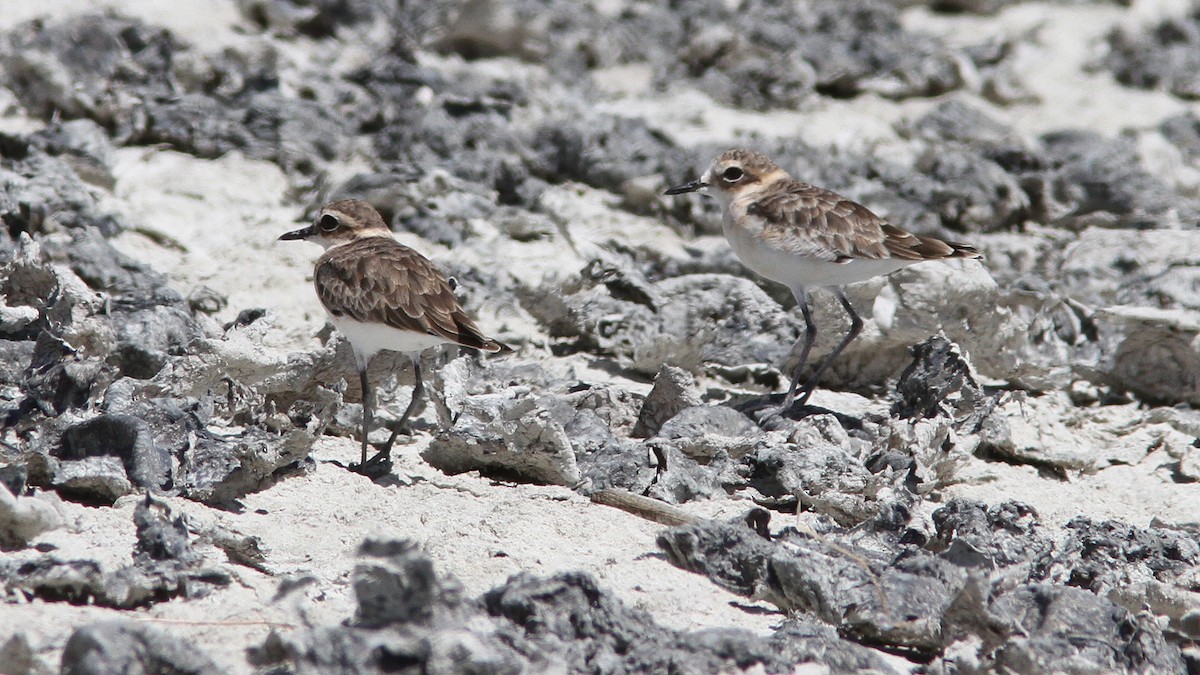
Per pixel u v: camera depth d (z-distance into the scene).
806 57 20.33
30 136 14.74
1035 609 7.59
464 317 10.05
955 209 16.67
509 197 16.00
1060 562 8.48
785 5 22.50
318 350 10.98
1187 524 9.71
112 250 12.95
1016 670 7.02
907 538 8.84
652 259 14.89
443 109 17.05
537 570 8.00
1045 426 11.66
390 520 8.65
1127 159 18.31
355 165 15.98
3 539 7.59
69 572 7.08
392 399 11.13
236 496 8.89
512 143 16.66
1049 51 22.22
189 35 17.86
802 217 11.96
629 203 16.19
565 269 14.20
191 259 13.73
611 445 10.05
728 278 13.54
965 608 7.36
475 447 9.71
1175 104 20.94
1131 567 8.59
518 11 19.72
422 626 6.42
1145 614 7.71
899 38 21.81
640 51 20.45
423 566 6.44
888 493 9.74
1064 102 20.58
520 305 13.59
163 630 6.59
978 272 12.81
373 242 10.68
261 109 16.30
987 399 11.27
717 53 20.28
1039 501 10.16
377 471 9.67
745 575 8.17
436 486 9.46
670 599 7.80
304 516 8.64
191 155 15.80
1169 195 17.62
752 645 6.89
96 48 16.98
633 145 16.92
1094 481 10.73
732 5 22.56
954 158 17.42
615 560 8.27
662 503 9.11
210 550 7.86
